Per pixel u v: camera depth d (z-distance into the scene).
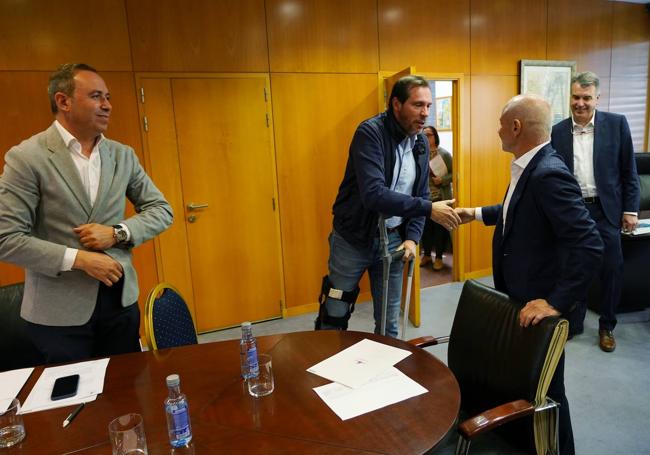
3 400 1.22
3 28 2.83
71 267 1.52
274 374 1.33
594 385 2.47
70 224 1.62
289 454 0.97
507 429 1.55
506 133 1.63
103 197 1.68
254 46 3.41
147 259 3.35
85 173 1.67
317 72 3.63
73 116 1.59
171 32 3.19
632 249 3.27
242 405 1.17
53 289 1.59
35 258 1.50
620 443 1.99
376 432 1.03
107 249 1.65
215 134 3.40
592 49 4.73
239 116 3.44
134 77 3.14
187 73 3.26
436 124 5.82
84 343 1.66
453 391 1.20
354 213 2.17
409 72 3.25
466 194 4.43
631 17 4.86
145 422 1.11
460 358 1.59
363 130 2.06
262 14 3.40
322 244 3.86
